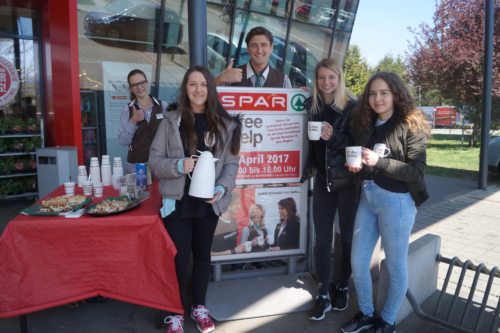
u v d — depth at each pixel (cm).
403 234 268
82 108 718
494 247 520
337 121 300
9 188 680
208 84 274
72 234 265
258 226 354
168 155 278
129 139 445
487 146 874
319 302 319
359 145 281
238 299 337
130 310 332
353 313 331
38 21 729
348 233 316
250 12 849
